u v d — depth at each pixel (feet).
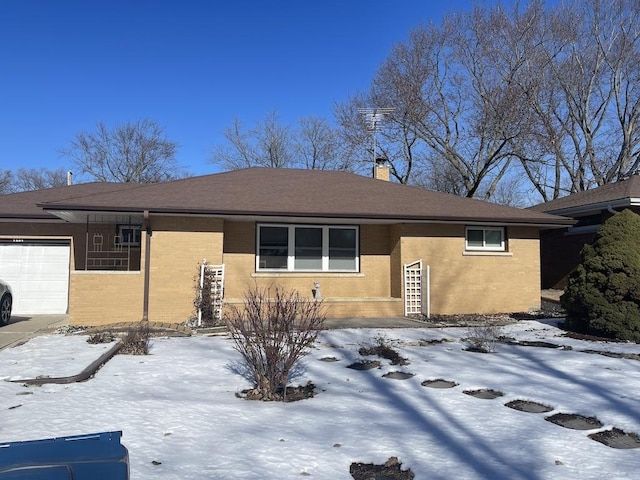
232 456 15.07
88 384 23.45
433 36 108.58
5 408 19.47
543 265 66.90
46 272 55.31
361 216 46.98
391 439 16.78
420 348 33.83
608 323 37.60
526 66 99.86
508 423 18.60
